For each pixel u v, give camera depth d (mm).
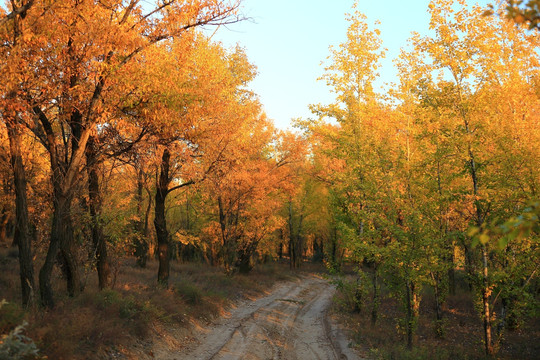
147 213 26516
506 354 14555
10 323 7758
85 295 11688
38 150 19766
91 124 10633
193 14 10820
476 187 14164
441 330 16953
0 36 9109
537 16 3979
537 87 14930
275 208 32281
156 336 11773
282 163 31500
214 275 26906
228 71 22141
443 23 14672
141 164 13711
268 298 25406
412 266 13859
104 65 10086
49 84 10164
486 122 14242
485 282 13758
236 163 17672
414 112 18141
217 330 15266
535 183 13664
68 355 7781
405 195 15305
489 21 14195
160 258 17953
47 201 14859
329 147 24594
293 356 12773
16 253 22281
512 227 3496
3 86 8758
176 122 12391
